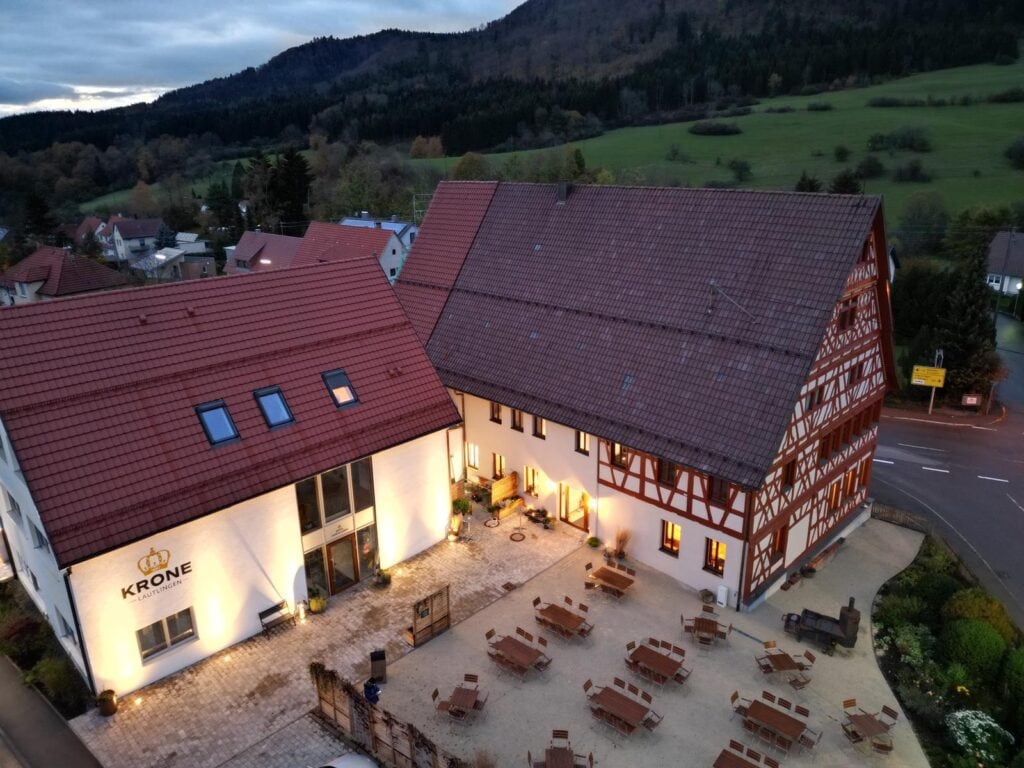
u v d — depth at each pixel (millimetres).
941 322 38562
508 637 19172
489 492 27172
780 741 16438
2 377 17203
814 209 21562
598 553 23969
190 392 19484
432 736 16812
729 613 21016
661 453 20875
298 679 18578
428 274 31109
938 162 72562
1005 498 29641
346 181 87062
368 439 21484
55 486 16609
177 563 18188
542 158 86750
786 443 20453
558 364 24844
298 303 22828
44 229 87562
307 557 21078
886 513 27031
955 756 16406
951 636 19734
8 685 18438
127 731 16969
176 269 77750
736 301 21812
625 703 17031
